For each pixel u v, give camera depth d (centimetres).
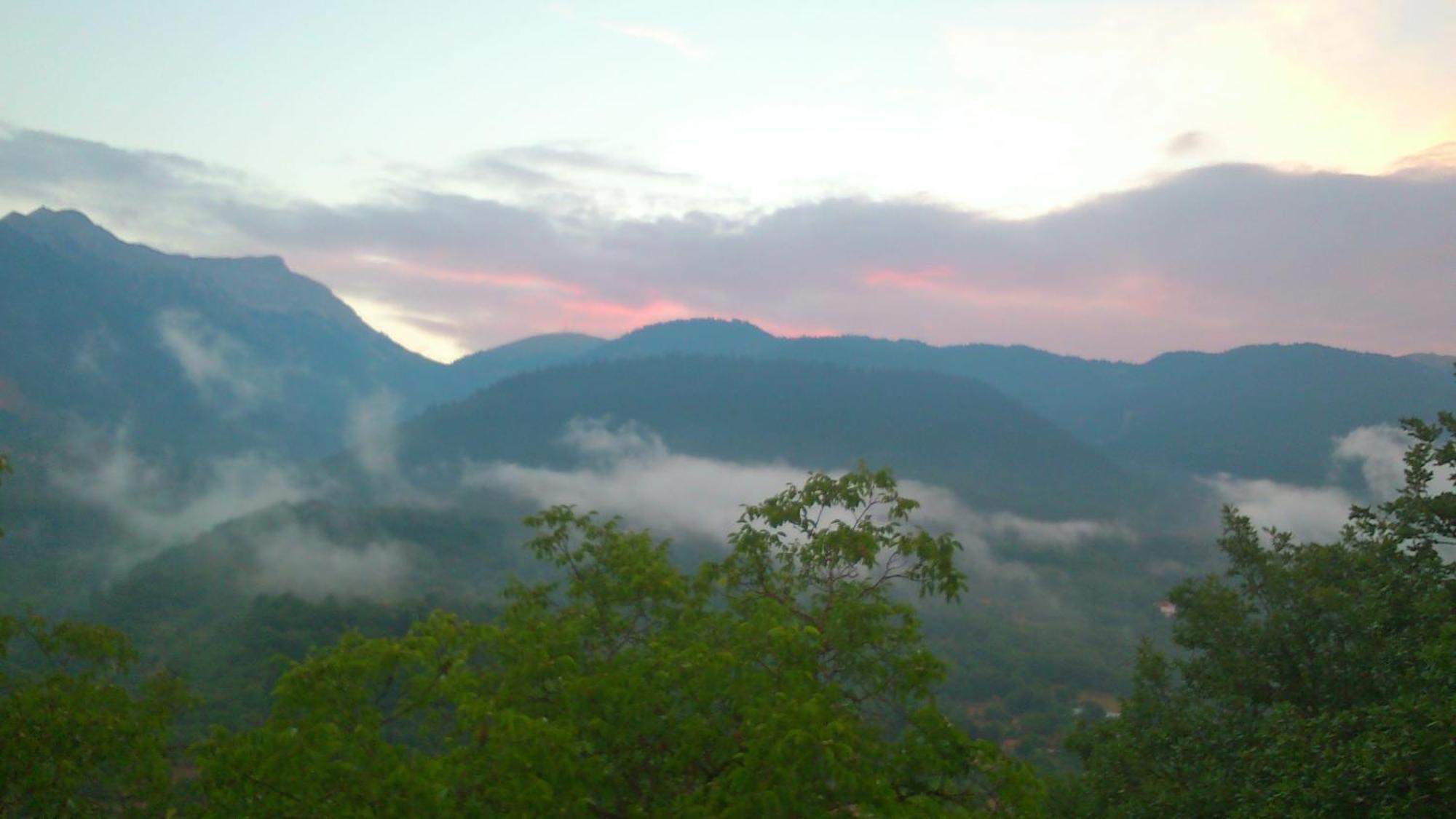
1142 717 2077
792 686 960
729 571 1284
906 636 1128
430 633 1025
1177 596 2170
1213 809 1636
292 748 842
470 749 893
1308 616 1909
